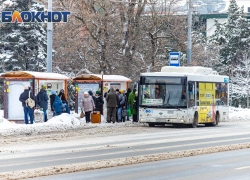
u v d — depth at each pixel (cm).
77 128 5650
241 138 4797
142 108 6212
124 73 8850
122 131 5475
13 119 5978
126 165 2967
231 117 8694
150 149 3788
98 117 6369
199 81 6488
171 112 6150
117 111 6656
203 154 3528
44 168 2798
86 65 9162
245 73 13062
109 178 2511
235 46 13225
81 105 6412
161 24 8994
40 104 5922
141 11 8781
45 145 4056
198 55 10275
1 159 3216
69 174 2620
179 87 6162
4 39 9106
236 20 13400
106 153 3522
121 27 8788
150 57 9088
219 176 2609
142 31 8925
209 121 6731
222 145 4125
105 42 8631
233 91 12975
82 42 8894
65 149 3772
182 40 9156
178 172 2728
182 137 4859
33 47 9169
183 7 10069
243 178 2556
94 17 8425
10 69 9094
